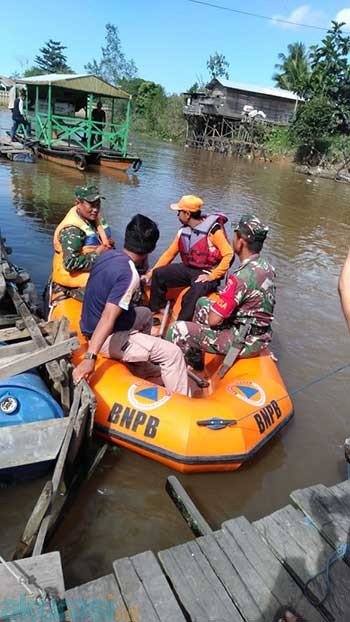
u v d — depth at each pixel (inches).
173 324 157.0
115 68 2333.9
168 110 1635.1
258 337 145.8
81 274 166.7
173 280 185.5
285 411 136.6
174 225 371.9
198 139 1441.9
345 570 90.7
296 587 86.6
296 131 1242.0
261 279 139.1
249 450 121.0
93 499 110.2
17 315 150.3
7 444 100.3
